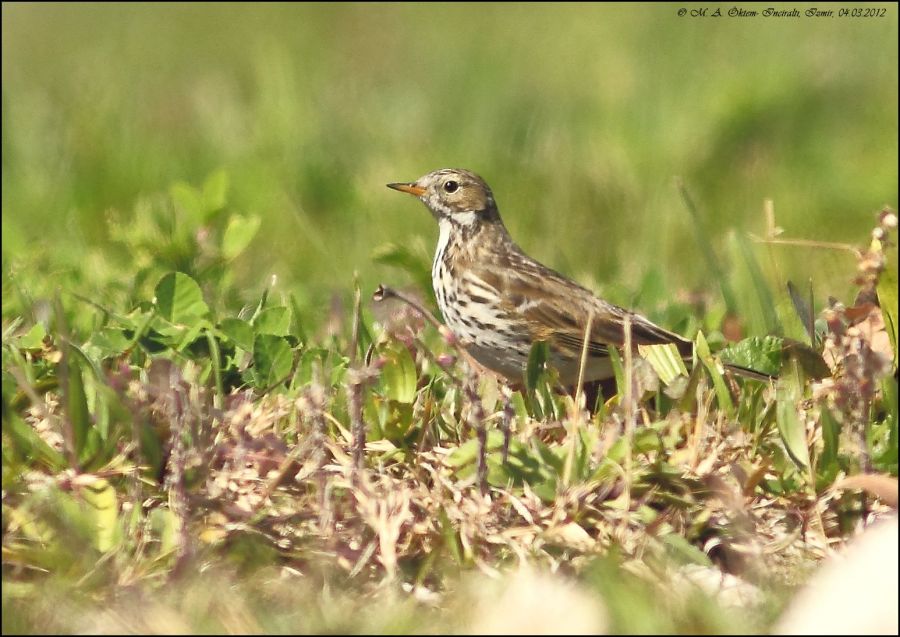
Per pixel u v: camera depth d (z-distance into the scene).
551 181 17.61
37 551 7.18
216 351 8.88
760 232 16.34
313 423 7.72
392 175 17.33
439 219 11.86
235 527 7.41
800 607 6.66
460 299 11.18
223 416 7.96
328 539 7.45
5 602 6.87
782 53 22.08
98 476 7.65
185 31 28.27
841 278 14.53
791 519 7.96
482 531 7.50
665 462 8.02
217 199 12.77
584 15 28.02
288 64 20.14
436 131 19.94
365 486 7.46
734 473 7.81
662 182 17.27
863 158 18.23
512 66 23.84
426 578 7.43
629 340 8.18
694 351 9.05
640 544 7.47
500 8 29.69
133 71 24.61
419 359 9.73
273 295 12.40
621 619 6.56
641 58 23.34
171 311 9.74
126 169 17.47
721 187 17.72
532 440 7.96
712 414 8.70
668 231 15.91
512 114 20.34
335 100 21.36
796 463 7.98
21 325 11.13
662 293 12.34
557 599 6.71
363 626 6.62
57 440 8.01
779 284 10.90
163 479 7.86
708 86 20.02
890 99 20.23
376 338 10.05
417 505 7.70
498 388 8.88
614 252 15.91
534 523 7.60
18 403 8.38
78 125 18.66
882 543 6.61
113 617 6.70
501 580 7.18
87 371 8.37
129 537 7.39
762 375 9.09
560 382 10.23
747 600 7.06
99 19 29.47
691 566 7.48
